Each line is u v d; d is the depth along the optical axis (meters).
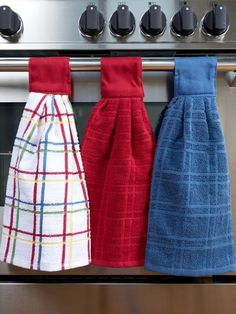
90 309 0.52
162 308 0.52
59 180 0.44
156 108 0.51
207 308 0.52
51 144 0.44
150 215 0.46
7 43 0.48
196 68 0.46
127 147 0.46
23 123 0.46
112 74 0.46
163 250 0.46
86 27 0.45
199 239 0.45
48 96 0.46
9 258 0.45
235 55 0.50
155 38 0.49
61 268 0.44
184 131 0.46
